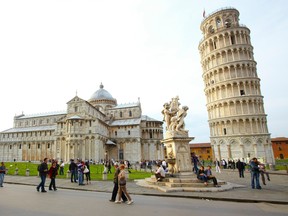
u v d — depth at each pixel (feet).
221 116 228.22
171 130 72.84
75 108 286.25
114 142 319.68
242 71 227.20
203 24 268.00
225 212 36.47
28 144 352.49
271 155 207.31
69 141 264.93
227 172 137.69
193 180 63.46
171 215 34.27
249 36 245.45
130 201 43.75
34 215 34.06
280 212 36.73
